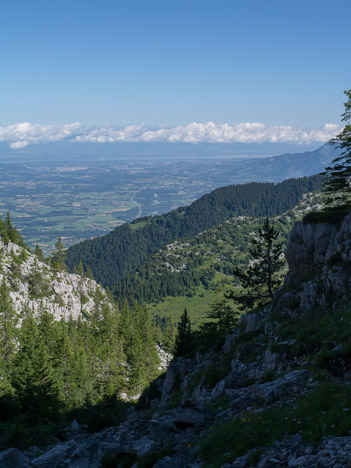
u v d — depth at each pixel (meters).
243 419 18.27
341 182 48.53
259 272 56.72
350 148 47.97
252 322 44.50
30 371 62.66
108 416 41.00
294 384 21.92
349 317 27.97
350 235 40.19
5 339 102.81
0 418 45.19
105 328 165.12
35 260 185.38
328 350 24.06
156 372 131.62
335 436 13.59
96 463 18.69
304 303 38.19
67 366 84.50
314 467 11.82
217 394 27.81
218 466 14.91
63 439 28.61
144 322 166.62
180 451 17.73
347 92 45.34
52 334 107.38
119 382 100.62
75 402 73.94
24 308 155.75
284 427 15.70
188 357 54.41
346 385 18.16
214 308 67.06
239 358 36.62
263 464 13.28
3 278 159.00
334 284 36.34
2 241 187.25
